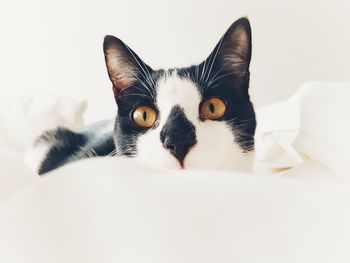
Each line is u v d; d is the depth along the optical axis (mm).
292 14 371
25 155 277
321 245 89
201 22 385
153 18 392
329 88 219
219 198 97
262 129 261
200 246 89
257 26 377
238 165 208
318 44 372
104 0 398
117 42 218
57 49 414
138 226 92
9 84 425
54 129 271
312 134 208
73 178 103
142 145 205
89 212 95
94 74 410
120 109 221
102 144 251
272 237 90
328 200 98
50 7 409
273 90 381
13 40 420
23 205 98
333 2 364
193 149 192
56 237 92
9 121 306
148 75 217
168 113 200
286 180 108
